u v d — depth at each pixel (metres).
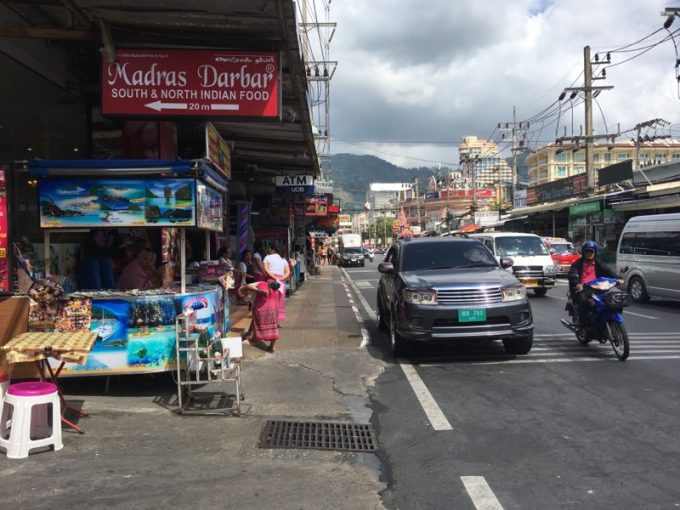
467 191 88.50
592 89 28.11
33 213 7.88
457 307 7.58
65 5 6.48
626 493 3.76
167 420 5.38
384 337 10.21
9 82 7.63
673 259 13.64
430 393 6.35
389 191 144.50
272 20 6.86
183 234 6.12
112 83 7.36
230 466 4.30
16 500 3.64
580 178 32.62
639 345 8.88
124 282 7.20
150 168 5.92
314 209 29.75
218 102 7.45
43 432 4.66
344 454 4.61
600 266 8.91
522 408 5.72
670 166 24.11
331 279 29.16
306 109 9.97
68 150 9.20
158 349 5.92
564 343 9.12
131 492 3.79
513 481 3.99
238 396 5.61
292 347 9.01
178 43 7.45
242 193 17.11
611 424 5.17
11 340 4.98
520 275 16.64
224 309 7.44
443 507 3.62
